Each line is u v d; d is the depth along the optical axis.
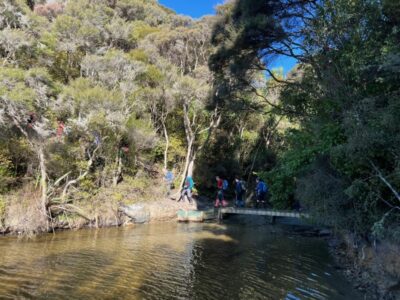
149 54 24.64
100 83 18.95
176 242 13.62
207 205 23.12
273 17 13.59
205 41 26.44
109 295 7.85
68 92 15.62
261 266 10.91
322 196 10.16
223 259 11.50
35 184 14.56
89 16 24.75
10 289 7.83
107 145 18.22
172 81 22.66
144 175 21.39
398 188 8.04
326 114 10.88
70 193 15.59
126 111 18.94
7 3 16.70
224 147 29.25
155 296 7.98
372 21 8.79
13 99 12.21
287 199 15.16
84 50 22.34
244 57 15.55
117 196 17.42
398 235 7.75
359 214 9.34
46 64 18.22
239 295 8.33
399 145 7.32
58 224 14.27
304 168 11.77
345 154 8.59
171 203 20.41
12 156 14.62
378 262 9.35
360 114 8.01
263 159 30.52
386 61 7.02
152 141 20.62
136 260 10.76
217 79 19.11
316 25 10.78
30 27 17.50
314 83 12.71
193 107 24.42
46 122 15.04
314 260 11.89
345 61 9.22
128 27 27.47
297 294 8.55
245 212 19.77
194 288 8.63
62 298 7.52
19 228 12.88
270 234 16.47
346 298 8.40
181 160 25.44
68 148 15.91
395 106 7.31
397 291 8.18
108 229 15.44
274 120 30.67
